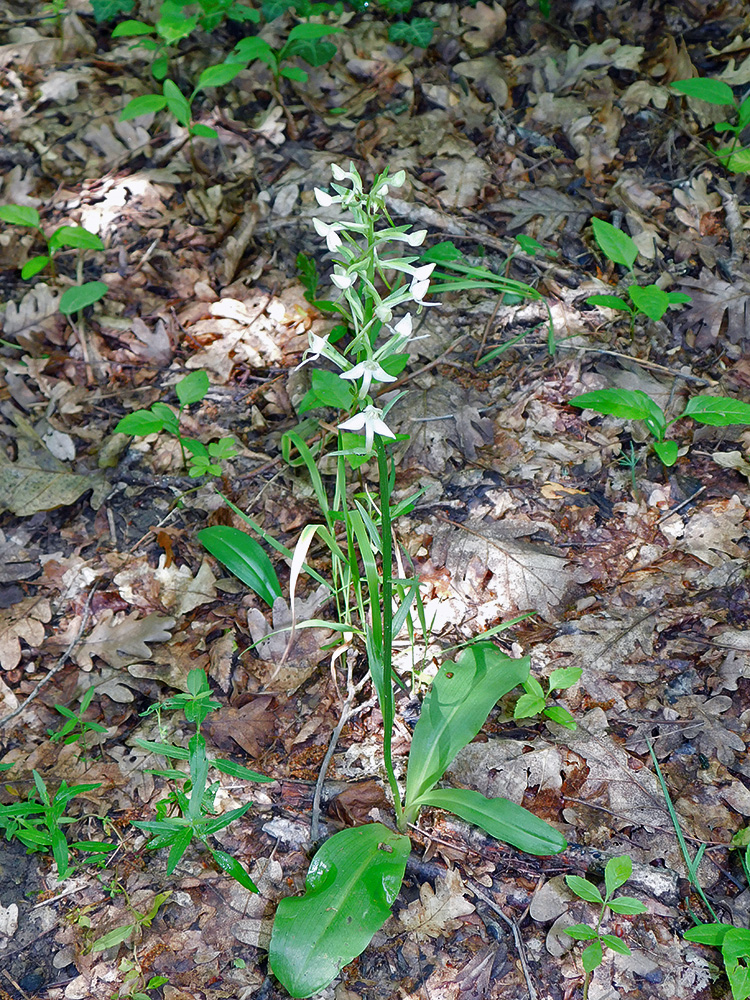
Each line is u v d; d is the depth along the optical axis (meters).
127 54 1.16
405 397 0.87
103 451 0.86
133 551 0.80
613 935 0.58
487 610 0.74
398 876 0.57
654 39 1.11
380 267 0.50
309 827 0.64
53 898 0.61
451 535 0.78
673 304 0.92
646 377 0.87
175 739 0.69
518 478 0.81
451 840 0.63
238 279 0.97
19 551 0.80
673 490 0.80
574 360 0.88
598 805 0.64
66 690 0.72
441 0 1.18
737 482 0.80
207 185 1.04
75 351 0.93
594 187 1.01
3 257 1.00
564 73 1.09
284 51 1.08
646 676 0.69
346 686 0.71
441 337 0.92
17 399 0.89
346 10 1.19
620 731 0.67
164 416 0.79
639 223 0.97
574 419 0.85
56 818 0.60
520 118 1.07
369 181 1.02
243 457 0.85
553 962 0.58
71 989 0.58
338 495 0.68
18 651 0.74
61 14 1.20
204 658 0.73
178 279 0.97
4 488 0.83
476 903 0.60
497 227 0.99
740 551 0.75
